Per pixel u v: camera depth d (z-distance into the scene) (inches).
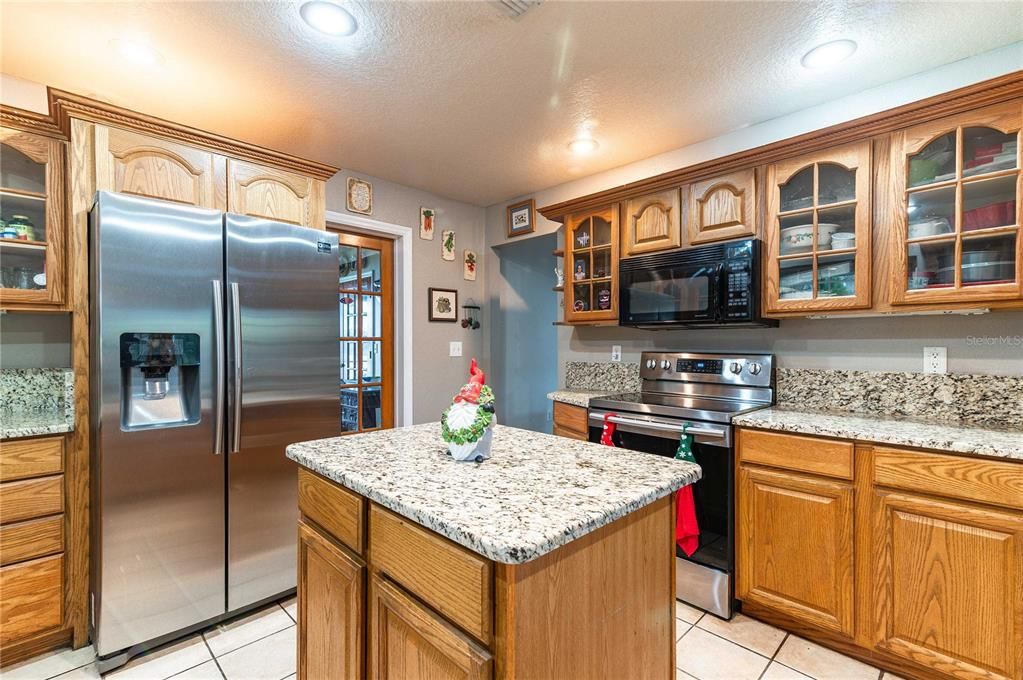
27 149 74.1
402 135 105.5
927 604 62.6
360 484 43.2
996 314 74.4
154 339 73.2
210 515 77.9
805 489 72.9
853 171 78.5
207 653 72.7
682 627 78.8
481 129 102.8
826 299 81.0
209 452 77.7
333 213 124.2
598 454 53.6
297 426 87.2
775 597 76.3
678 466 48.6
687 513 83.9
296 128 102.0
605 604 38.3
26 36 70.3
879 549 66.4
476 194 148.2
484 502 38.0
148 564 72.5
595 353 128.9
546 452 54.5
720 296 90.8
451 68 79.5
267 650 73.4
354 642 44.5
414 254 142.5
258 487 82.6
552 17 67.1
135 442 71.4
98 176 73.2
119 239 70.0
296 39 71.7
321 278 91.0
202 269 76.9
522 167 125.3
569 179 134.3
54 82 83.4
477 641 33.0
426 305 145.7
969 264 68.9
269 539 84.0
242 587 81.3
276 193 91.2
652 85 85.0
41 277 76.7
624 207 108.6
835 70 80.4
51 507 71.7
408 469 47.4
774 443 76.2
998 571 57.5
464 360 155.6
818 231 82.2
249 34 70.4
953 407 77.4
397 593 40.1
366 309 137.3
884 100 85.2
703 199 96.1
